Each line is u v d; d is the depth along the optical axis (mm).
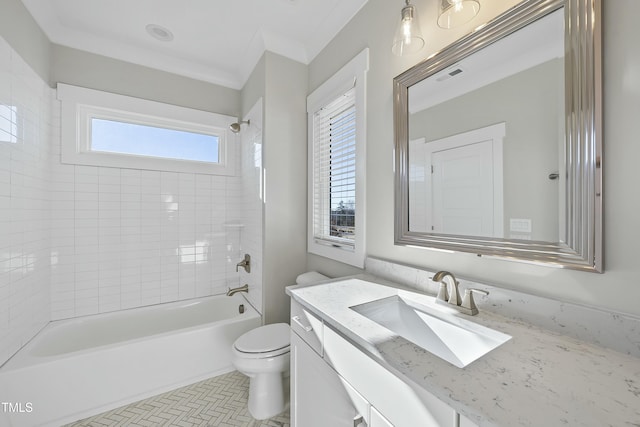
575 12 735
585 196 721
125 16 1831
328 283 1319
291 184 2146
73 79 2043
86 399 1525
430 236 1160
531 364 617
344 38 1763
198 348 1854
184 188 2479
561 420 443
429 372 590
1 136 1409
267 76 2039
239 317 2064
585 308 721
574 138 739
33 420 1408
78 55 2064
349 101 1756
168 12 1792
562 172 767
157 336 1750
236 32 1997
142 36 2049
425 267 1206
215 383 1834
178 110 2430
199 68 2479
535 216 827
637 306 655
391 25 1393
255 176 2271
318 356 1002
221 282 2645
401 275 1286
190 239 2504
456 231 1062
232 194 2699
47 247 1920
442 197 1116
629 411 463
